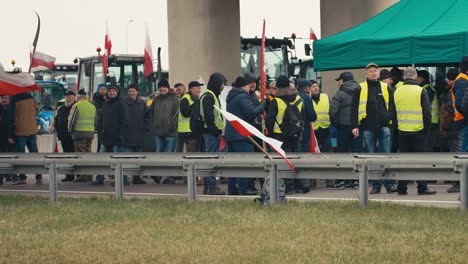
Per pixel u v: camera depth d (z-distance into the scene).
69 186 23.84
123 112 24.45
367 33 21.41
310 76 38.34
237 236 13.27
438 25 20.69
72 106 25.38
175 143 24.77
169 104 24.67
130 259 11.77
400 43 20.56
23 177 24.95
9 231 14.44
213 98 20.81
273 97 22.19
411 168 15.88
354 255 11.65
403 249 12.01
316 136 22.88
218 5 33.53
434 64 22.41
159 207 16.86
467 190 15.41
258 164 16.86
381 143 19.97
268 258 11.55
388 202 16.69
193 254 11.98
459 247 12.12
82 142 25.33
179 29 34.00
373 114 19.84
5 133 25.06
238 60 34.19
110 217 15.62
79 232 14.05
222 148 22.75
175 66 34.22
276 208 16.09
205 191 20.39
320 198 18.47
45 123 49.03
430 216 14.75
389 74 20.98
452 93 19.00
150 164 18.11
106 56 37.44
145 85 43.06
